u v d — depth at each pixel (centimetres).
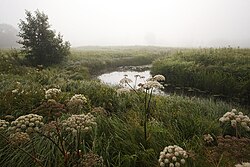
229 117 336
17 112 589
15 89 712
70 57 2134
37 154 393
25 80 965
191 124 547
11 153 420
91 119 345
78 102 378
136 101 754
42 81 1041
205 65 1437
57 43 1673
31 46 1600
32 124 312
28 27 1580
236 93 1064
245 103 992
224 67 1267
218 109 722
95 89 855
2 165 399
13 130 340
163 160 289
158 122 564
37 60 1622
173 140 467
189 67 1371
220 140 340
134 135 469
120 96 780
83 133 462
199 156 391
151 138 458
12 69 1203
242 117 327
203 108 733
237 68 1198
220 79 1155
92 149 418
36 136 446
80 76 1375
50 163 394
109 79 1672
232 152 329
